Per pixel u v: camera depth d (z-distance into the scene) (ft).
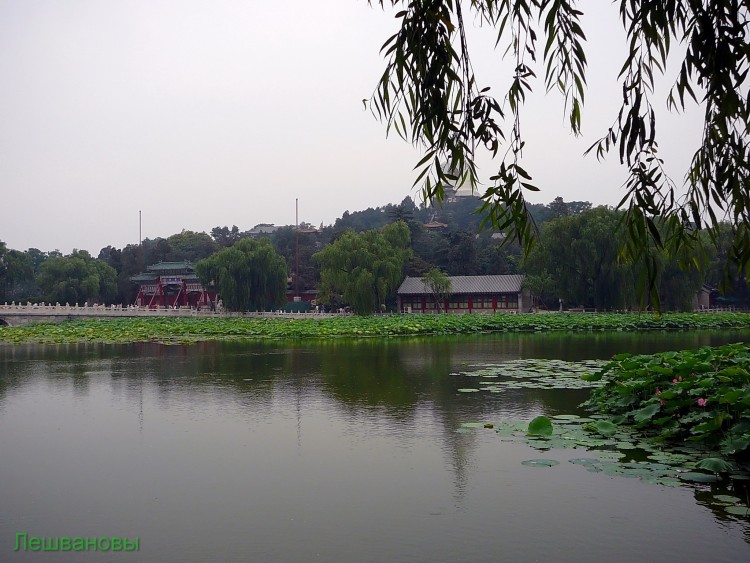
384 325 124.47
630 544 18.29
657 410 30.22
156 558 18.02
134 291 287.69
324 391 46.01
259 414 37.60
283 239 331.16
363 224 444.96
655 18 13.14
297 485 24.14
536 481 23.93
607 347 82.17
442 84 14.99
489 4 15.31
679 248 15.24
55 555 18.26
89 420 36.52
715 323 129.59
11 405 41.55
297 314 205.57
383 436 31.60
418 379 51.96
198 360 70.23
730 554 17.54
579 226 161.68
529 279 196.85
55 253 390.21
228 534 19.61
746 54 12.75
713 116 14.37
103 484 24.62
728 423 27.58
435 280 206.08
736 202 14.44
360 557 17.83
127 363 67.46
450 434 31.71
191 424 35.09
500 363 63.72
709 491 22.38
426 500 22.24
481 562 17.38
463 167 15.11
